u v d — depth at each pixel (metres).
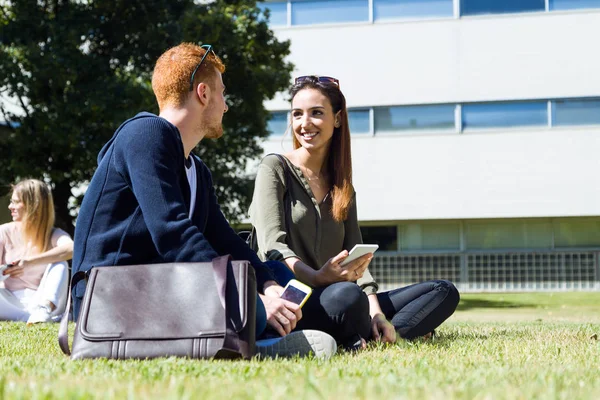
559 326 5.31
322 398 1.48
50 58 12.09
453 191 16.73
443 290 3.65
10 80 12.12
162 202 2.58
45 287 5.50
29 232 5.84
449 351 2.99
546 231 16.88
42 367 2.19
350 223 3.76
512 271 16.88
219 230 3.08
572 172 16.47
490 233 17.02
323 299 3.11
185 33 12.75
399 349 3.02
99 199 2.73
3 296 5.62
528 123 16.62
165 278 2.49
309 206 3.54
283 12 17.38
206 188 3.00
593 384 1.88
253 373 2.00
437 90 16.81
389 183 16.92
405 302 3.64
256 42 13.81
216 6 13.65
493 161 16.66
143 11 13.44
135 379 1.83
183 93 2.87
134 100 12.18
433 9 16.91
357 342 3.10
